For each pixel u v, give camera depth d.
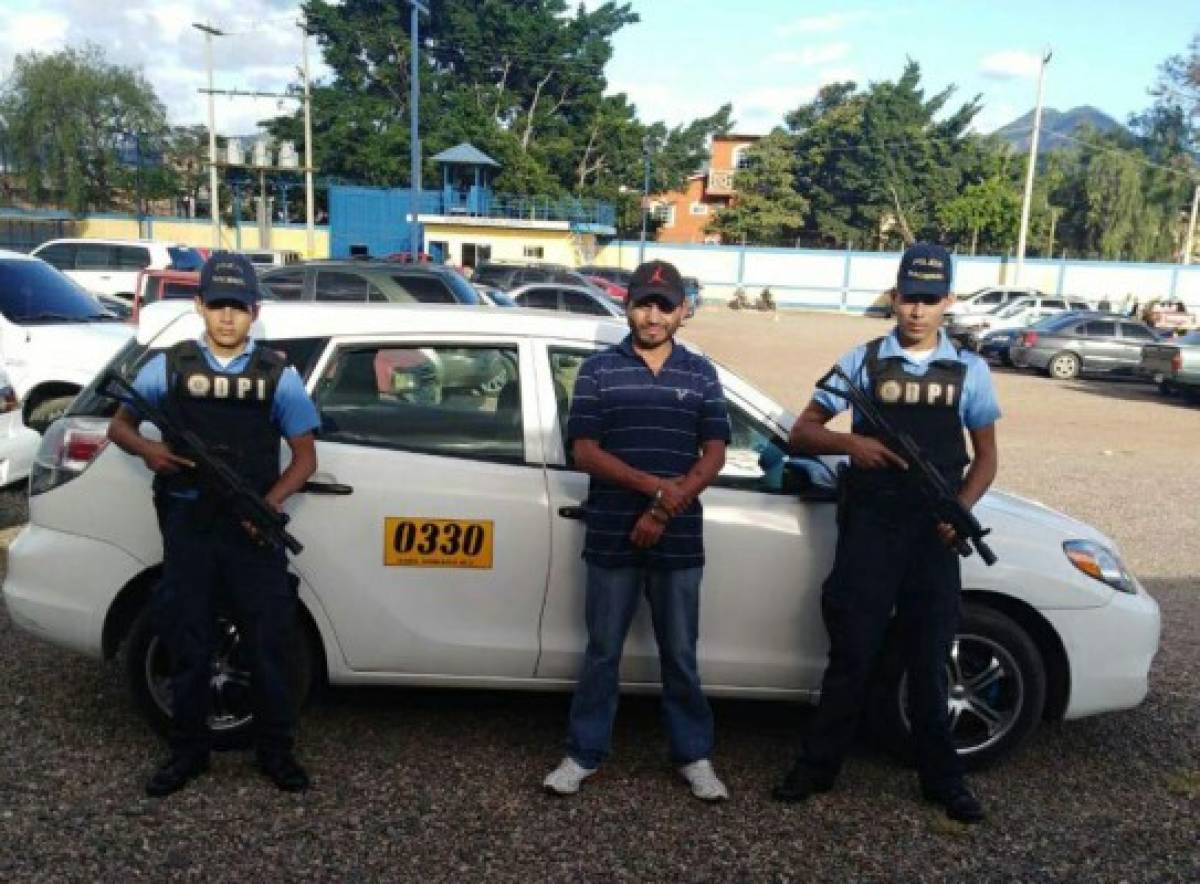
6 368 7.28
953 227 55.59
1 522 6.51
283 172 46.56
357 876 2.99
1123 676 3.75
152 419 3.12
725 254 50.78
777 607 3.67
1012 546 3.69
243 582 3.25
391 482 3.56
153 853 3.05
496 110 54.66
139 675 3.61
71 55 48.56
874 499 3.29
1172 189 54.94
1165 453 11.95
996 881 3.12
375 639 3.63
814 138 60.47
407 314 3.72
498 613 3.65
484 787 3.53
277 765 3.42
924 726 3.42
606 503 3.32
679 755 3.48
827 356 23.41
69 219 48.12
